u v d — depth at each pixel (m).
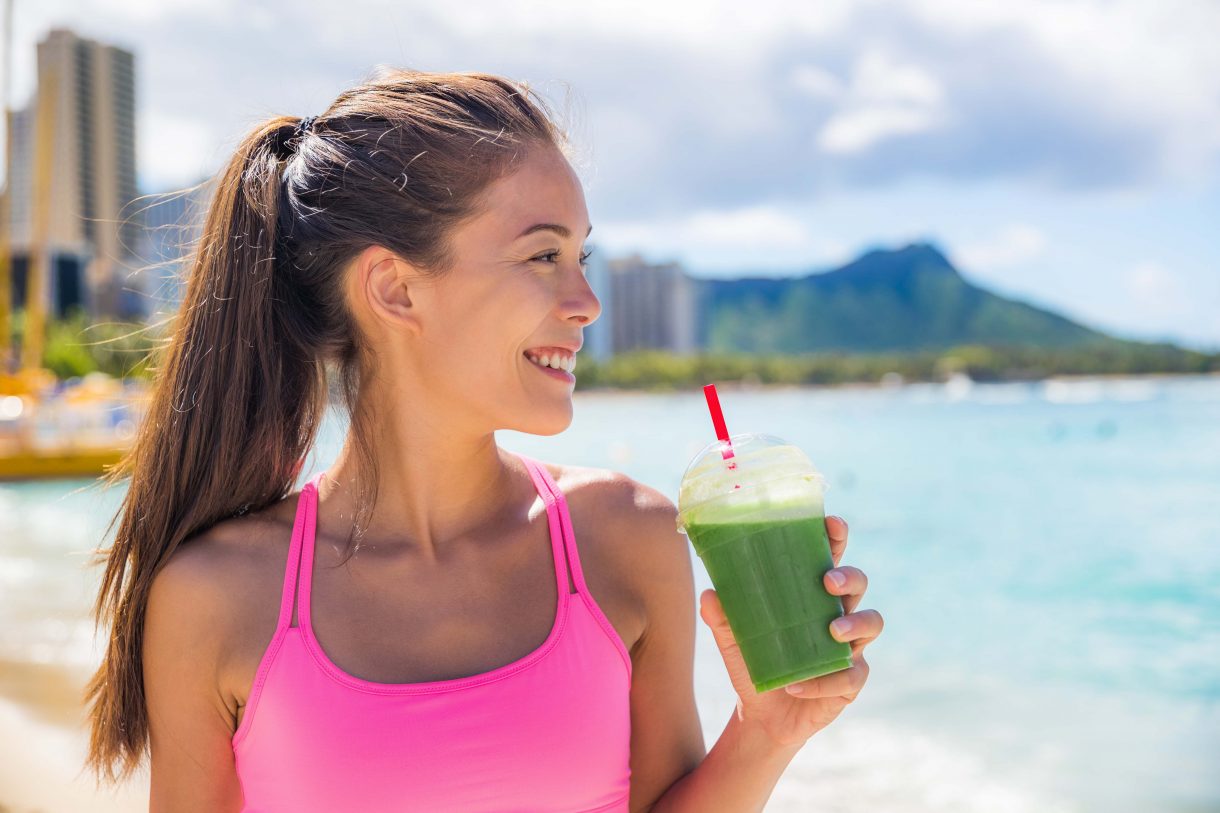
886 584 11.66
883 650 8.44
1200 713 6.44
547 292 1.44
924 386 159.50
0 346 27.09
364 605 1.45
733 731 1.51
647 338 168.75
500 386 1.45
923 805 4.93
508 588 1.49
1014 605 10.34
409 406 1.49
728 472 1.39
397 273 1.46
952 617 9.80
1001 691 7.07
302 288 1.56
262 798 1.38
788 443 1.44
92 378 27.77
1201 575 11.70
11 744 5.66
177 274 1.81
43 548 13.48
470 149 1.43
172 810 1.45
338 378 1.57
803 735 1.44
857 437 42.59
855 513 17.95
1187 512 16.98
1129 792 5.13
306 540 1.47
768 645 1.37
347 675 1.37
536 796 1.38
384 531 1.50
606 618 1.48
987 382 163.62
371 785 1.33
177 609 1.44
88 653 7.90
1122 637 8.84
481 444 1.52
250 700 1.38
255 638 1.42
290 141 1.61
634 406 106.94
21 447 20.42
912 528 15.93
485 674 1.39
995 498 19.80
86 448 20.11
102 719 1.53
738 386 148.75
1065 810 4.91
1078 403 88.69
